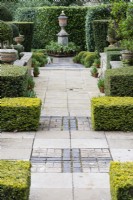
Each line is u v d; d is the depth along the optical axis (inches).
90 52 748.0
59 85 478.3
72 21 898.1
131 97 305.3
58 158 235.3
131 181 157.9
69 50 864.3
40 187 198.1
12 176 163.0
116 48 561.0
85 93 429.7
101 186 199.2
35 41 917.2
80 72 588.1
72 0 1078.4
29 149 249.0
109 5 790.5
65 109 353.7
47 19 903.1
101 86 430.6
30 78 431.2
